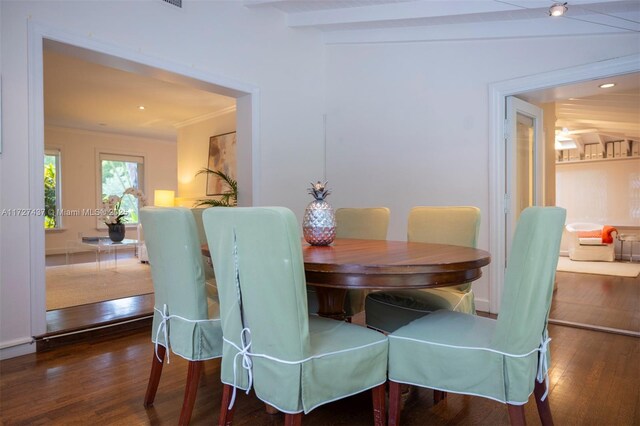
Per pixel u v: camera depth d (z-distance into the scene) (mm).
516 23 3266
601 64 2918
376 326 2223
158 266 1738
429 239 2506
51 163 7516
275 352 1262
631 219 7688
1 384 2070
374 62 4059
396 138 3928
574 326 3070
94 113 6359
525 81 3242
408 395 1978
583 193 8234
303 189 4168
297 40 4121
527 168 3777
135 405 1854
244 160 3820
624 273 5516
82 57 2834
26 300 2484
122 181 8484
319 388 1285
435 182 3703
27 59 2428
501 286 3381
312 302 2420
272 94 3896
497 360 1310
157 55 3047
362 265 1420
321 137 4352
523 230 1276
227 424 1430
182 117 6629
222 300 1418
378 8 3619
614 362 2348
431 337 1446
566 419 1700
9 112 2365
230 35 3547
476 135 3484
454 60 3598
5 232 2377
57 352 2543
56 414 1770
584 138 7762
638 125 6148
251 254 1254
